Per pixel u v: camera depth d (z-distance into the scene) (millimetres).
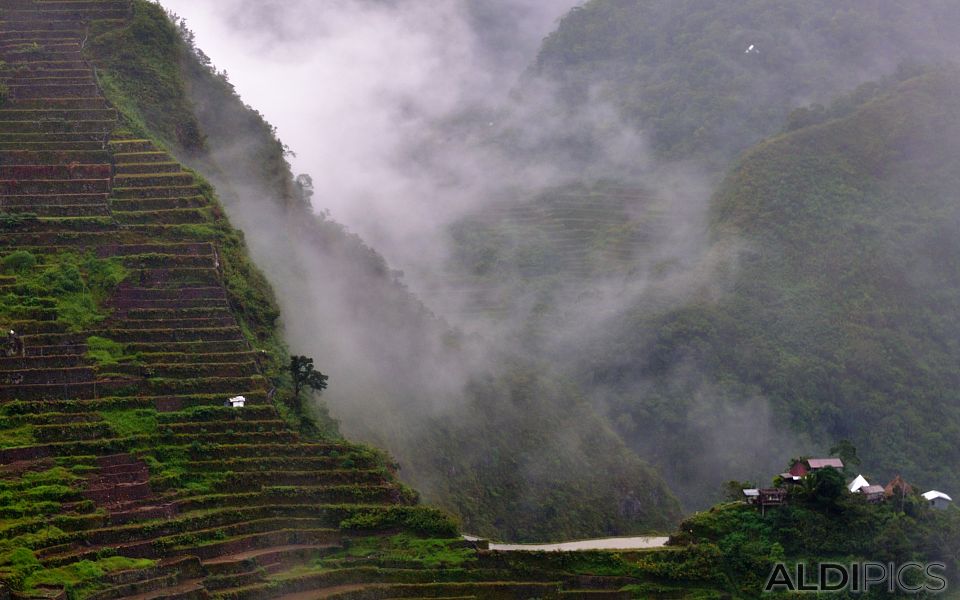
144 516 63406
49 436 67250
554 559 68562
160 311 75812
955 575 73000
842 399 133000
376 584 64688
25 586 55906
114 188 83688
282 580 62625
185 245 80188
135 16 100750
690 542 71500
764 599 68375
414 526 68500
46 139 87062
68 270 77125
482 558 67562
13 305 74188
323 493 68750
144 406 70438
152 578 59688
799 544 71250
